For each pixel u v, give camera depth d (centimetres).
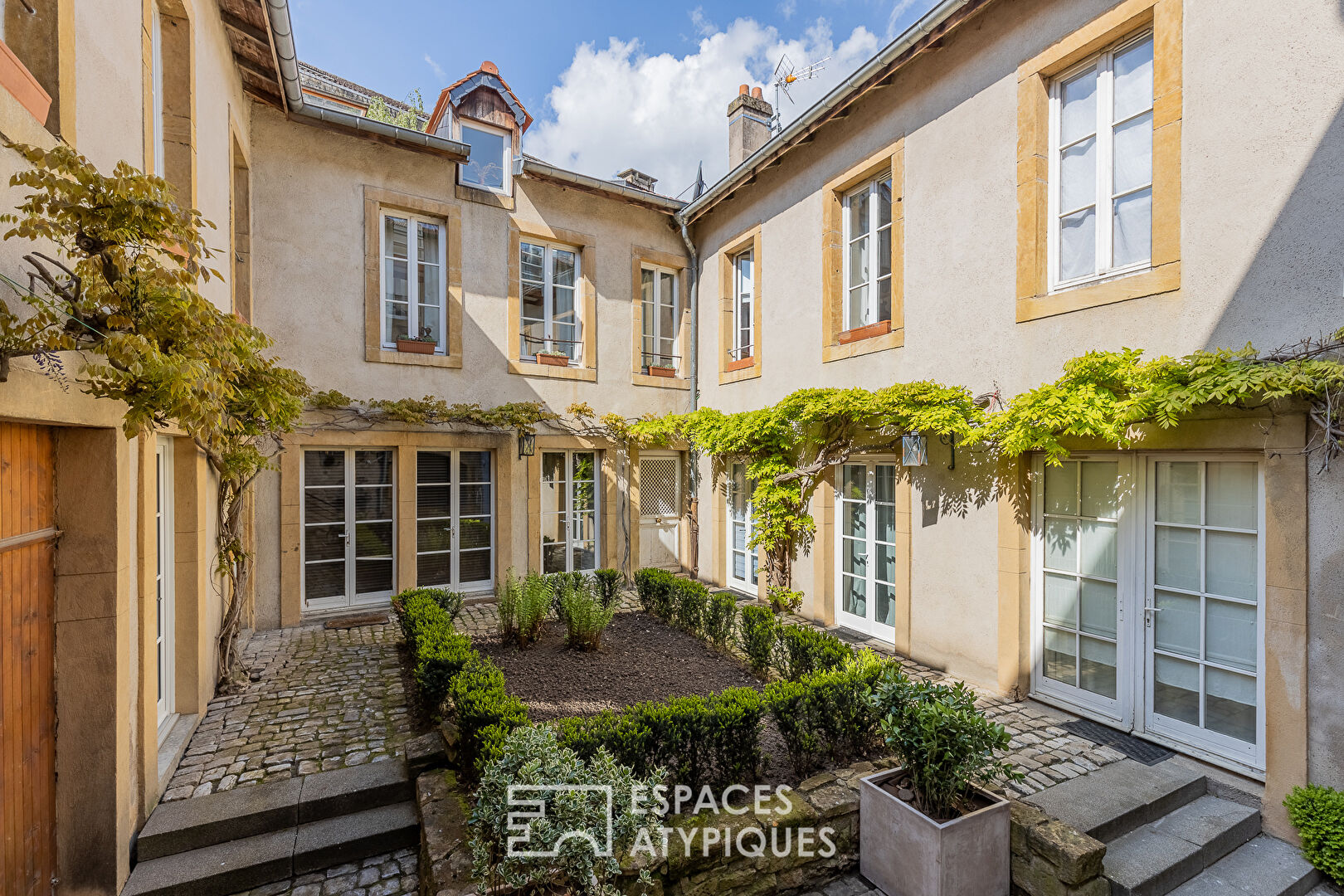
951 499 564
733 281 934
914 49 570
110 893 295
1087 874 283
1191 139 394
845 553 723
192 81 448
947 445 566
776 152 756
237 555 520
